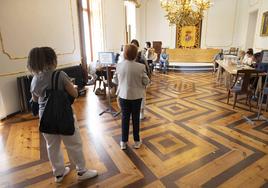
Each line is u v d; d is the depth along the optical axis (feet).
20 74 13.85
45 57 5.36
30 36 14.42
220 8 33.01
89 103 15.62
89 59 22.94
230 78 16.93
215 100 16.11
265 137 9.98
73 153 6.56
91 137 10.11
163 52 31.27
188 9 20.77
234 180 6.95
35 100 6.08
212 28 33.88
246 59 20.11
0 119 12.46
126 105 8.20
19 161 8.18
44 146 9.36
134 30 33.30
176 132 10.52
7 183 6.93
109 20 25.36
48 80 5.57
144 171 7.48
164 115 12.90
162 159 8.21
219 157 8.30
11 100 13.28
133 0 28.91
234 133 10.41
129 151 8.80
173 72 30.04
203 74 28.14
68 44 18.51
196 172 7.39
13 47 13.20
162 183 6.85
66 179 7.10
